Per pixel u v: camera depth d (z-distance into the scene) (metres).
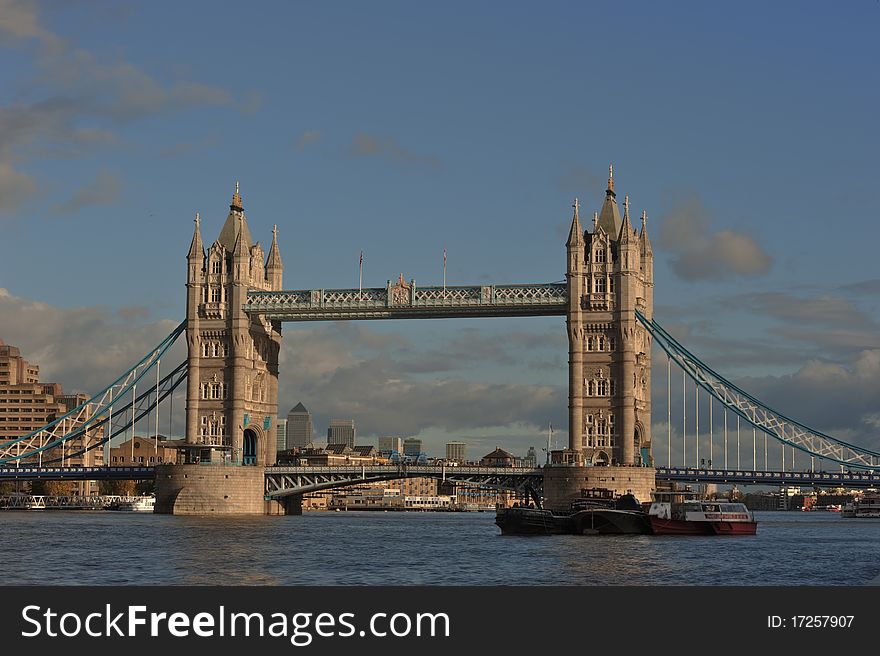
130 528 186.38
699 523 178.50
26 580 104.75
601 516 176.88
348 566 119.25
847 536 190.25
